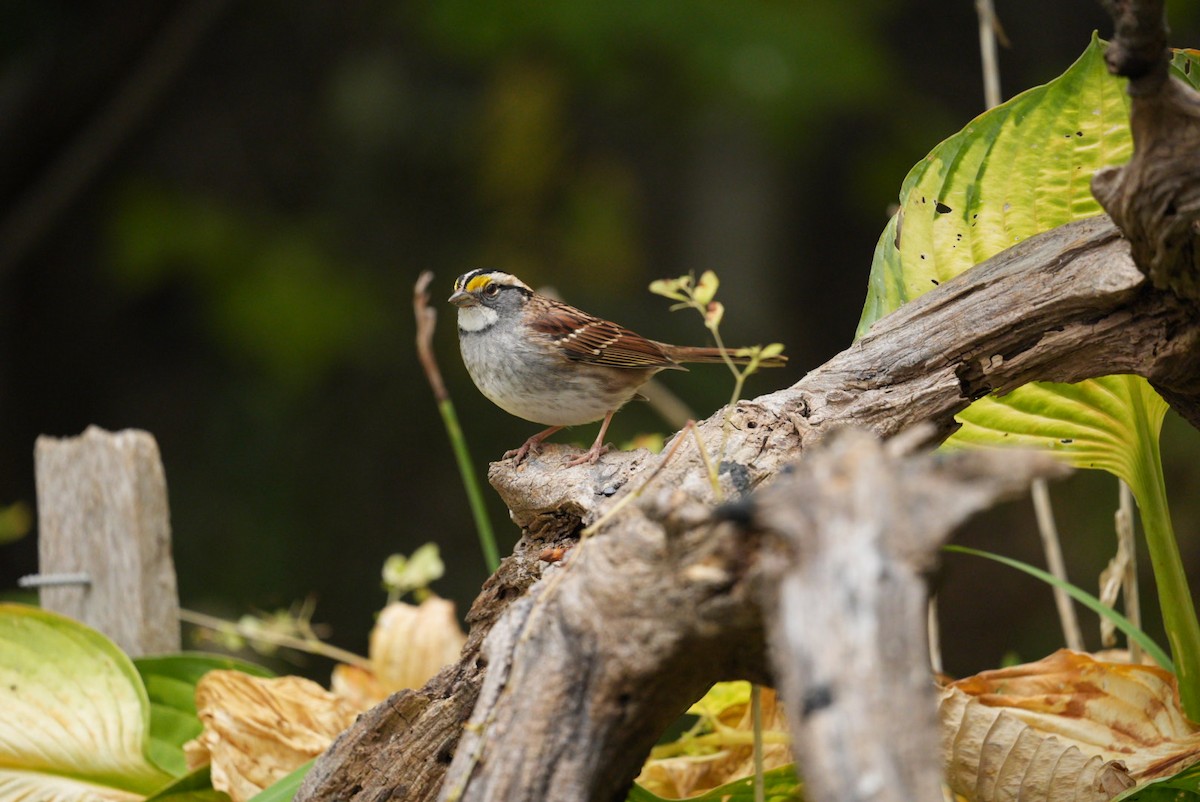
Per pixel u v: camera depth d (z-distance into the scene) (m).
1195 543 16.67
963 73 22.80
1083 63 5.57
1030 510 18.83
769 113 20.28
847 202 23.95
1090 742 5.86
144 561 8.02
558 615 4.24
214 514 19.38
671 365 8.56
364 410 20.31
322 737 6.52
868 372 5.54
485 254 21.66
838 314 24.23
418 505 19.91
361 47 22.44
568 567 4.52
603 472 5.61
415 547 19.61
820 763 2.85
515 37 19.98
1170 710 5.97
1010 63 22.64
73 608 8.20
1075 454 6.36
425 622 8.00
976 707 5.66
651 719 4.22
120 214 21.16
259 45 22.30
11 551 20.08
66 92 20.08
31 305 21.42
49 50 20.30
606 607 4.06
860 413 5.43
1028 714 5.96
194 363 21.02
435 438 20.17
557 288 21.75
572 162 22.72
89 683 6.61
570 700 4.12
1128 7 4.01
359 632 18.84
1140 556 15.60
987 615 19.17
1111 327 5.29
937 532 3.07
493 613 5.37
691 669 4.11
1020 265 5.50
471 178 21.97
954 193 5.98
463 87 22.48
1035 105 5.73
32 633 6.68
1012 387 5.57
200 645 12.37
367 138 21.97
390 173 21.89
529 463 6.10
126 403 21.08
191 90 22.19
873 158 22.17
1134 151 4.47
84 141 20.56
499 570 5.38
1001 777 5.63
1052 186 5.91
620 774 4.33
